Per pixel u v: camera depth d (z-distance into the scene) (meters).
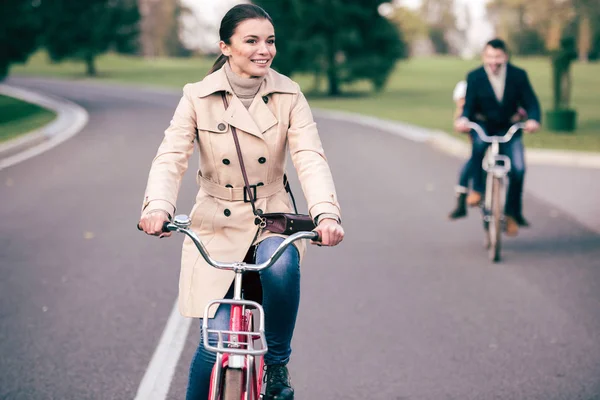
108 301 5.96
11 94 38.00
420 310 5.74
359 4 39.56
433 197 10.62
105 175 12.56
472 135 7.66
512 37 89.56
